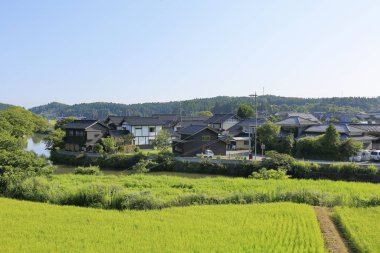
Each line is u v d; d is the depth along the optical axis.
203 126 68.19
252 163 50.22
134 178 44.62
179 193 34.25
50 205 27.67
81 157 64.56
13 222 22.36
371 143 63.94
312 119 88.06
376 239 18.33
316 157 57.62
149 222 22.39
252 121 85.12
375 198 27.80
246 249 17.17
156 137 75.31
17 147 42.25
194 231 20.38
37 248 17.62
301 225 21.23
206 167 53.62
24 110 132.88
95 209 26.44
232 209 25.86
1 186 34.31
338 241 19.12
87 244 18.19
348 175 44.44
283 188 35.38
